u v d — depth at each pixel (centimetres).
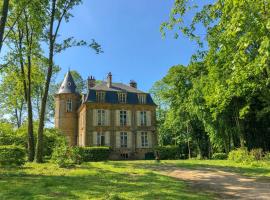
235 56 1033
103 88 4862
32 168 1855
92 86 5034
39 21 2303
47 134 3262
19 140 3306
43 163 2195
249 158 2823
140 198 1030
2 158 1975
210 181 1580
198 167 2334
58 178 1442
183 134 5056
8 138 3288
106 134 4647
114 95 4825
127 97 4897
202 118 4056
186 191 1209
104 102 4694
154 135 4938
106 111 4712
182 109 4703
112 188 1197
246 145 3934
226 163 2827
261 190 1298
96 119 4625
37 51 2477
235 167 2350
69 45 2359
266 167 2353
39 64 3017
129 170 1925
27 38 2466
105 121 4678
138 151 4781
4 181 1323
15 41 2461
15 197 1009
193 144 5222
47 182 1306
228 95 2578
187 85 4662
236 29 902
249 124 3834
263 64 915
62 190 1138
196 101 4038
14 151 1997
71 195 1058
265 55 830
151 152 4816
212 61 1823
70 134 5003
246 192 1249
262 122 3772
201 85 3906
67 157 2205
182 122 4825
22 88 3194
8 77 3066
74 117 5088
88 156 3688
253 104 3516
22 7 2127
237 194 1204
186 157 5050
